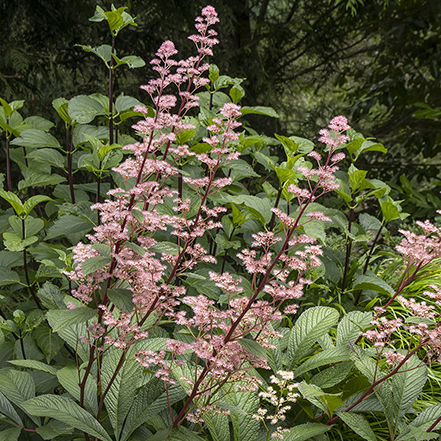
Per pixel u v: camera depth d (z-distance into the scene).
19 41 5.23
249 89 6.16
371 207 6.13
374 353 1.77
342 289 2.61
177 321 1.43
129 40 5.63
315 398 1.64
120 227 1.33
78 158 2.56
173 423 1.46
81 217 2.21
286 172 2.15
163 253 1.50
